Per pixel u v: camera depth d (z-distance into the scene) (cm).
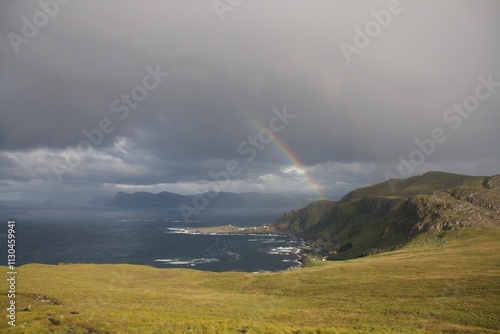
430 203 19588
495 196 19225
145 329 3931
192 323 4200
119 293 6719
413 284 7019
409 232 18275
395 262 10238
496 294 5628
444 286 6556
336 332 3975
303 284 8625
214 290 9281
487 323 4394
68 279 8712
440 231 16438
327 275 9438
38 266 11644
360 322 4712
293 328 4128
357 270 9619
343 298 6688
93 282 9219
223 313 5400
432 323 4538
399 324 4512
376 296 6562
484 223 16050
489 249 11156
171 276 11950
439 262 9425
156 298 6556
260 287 9081
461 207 18075
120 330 3875
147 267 13325
